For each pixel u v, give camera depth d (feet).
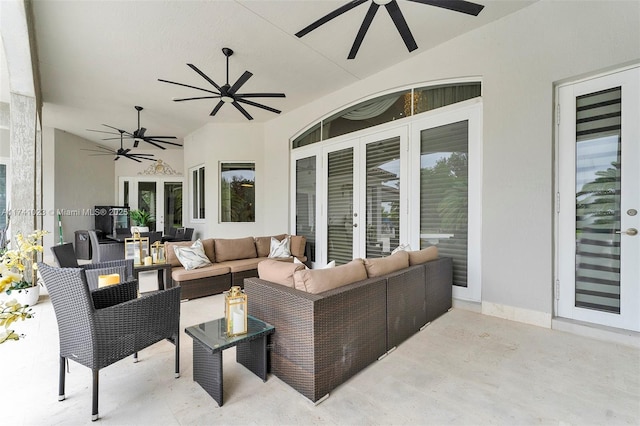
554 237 9.59
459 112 11.73
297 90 15.99
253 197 21.16
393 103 13.96
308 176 18.26
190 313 11.03
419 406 5.75
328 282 6.63
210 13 9.77
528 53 9.82
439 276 10.45
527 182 9.86
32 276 12.07
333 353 6.22
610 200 8.79
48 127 22.38
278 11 9.73
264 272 7.47
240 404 5.83
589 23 8.75
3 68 13.44
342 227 16.28
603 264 8.89
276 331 6.65
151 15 9.81
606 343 8.32
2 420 5.36
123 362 7.43
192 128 22.54
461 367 7.12
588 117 9.11
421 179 12.89
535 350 7.93
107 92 15.88
